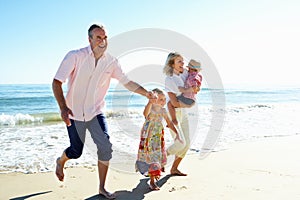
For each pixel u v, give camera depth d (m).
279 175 4.21
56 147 6.18
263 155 5.44
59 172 3.64
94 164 4.93
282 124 9.52
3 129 8.66
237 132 7.97
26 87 37.47
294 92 35.44
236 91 35.59
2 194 3.53
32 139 7.04
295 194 3.42
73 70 3.32
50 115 12.02
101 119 3.51
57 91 3.18
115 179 4.15
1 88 36.16
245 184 3.83
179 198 3.38
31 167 4.73
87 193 3.58
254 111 13.65
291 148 6.06
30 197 3.44
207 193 3.52
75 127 3.38
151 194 3.53
